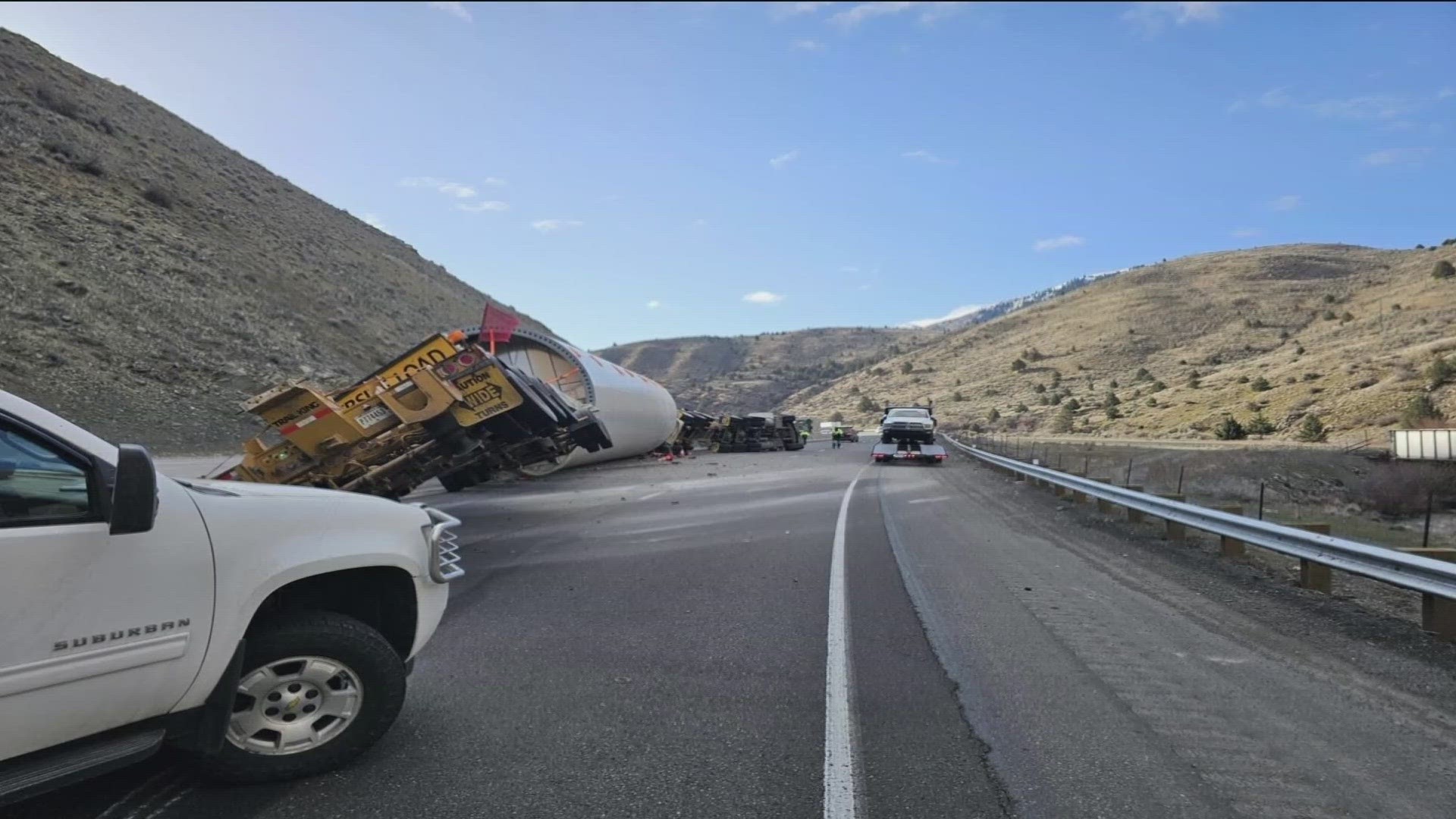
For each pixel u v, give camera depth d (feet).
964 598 23.57
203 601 10.34
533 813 11.02
